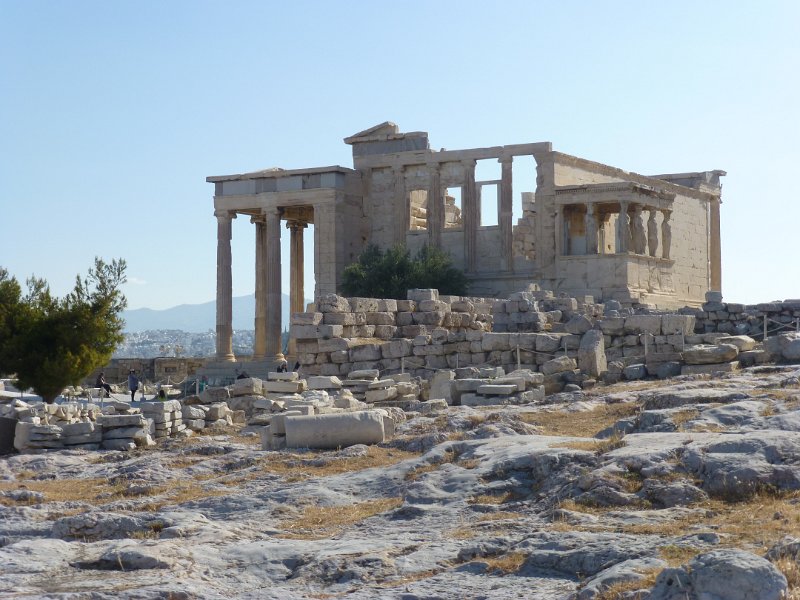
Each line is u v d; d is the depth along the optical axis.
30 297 56.03
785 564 12.23
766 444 17.66
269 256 86.44
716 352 36.62
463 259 85.25
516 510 18.12
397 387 38.44
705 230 96.19
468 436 25.38
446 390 36.88
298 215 92.12
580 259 79.75
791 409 22.00
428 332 49.41
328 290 84.69
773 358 36.38
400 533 17.48
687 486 16.97
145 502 21.66
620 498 17.17
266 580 15.33
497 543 15.59
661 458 18.00
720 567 11.41
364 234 88.00
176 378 84.88
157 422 32.72
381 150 87.56
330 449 26.70
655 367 37.72
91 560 16.02
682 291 92.00
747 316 49.34
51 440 31.41
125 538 18.25
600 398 31.12
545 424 27.25
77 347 55.41
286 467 24.75
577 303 57.53
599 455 19.17
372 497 20.89
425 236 86.44
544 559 14.37
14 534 19.34
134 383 63.16
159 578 15.07
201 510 20.75
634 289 78.75
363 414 26.73
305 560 15.95
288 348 83.94
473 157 84.62
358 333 47.97
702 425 21.08
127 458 29.05
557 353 43.25
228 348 86.81
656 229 82.88
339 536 17.69
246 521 19.25
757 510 15.77
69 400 55.44
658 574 12.28
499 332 48.94
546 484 18.80
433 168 85.75
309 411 31.06
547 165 81.62
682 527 15.35
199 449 28.38
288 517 19.62
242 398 39.69
